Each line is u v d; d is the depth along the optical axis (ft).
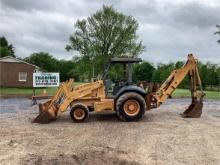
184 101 89.76
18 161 29.27
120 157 30.53
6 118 54.19
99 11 153.07
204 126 46.16
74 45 154.40
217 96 110.93
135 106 50.14
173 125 46.83
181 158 30.50
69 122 49.78
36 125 47.21
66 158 30.09
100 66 151.43
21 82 165.07
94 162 29.04
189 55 54.54
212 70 172.45
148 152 32.32
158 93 53.11
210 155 31.45
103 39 152.66
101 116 55.11
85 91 50.98
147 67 138.10
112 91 51.62
